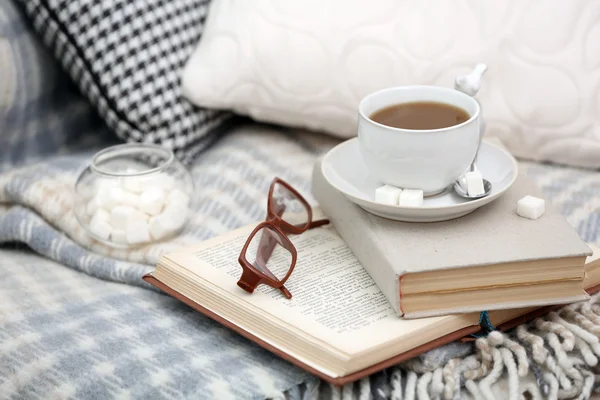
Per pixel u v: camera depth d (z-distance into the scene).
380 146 0.93
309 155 1.20
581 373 0.91
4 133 1.20
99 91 1.17
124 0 1.15
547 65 1.10
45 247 1.08
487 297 0.90
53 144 1.25
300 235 1.00
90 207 1.05
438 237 0.92
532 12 1.10
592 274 0.94
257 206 1.11
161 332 0.95
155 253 1.04
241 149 1.20
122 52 1.15
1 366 0.94
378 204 0.92
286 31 1.16
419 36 1.13
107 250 1.06
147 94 1.16
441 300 0.90
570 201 1.08
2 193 1.13
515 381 0.89
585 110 1.10
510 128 1.13
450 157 0.93
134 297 1.01
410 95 0.98
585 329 0.92
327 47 1.15
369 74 1.14
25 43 1.18
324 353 0.86
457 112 0.96
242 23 1.17
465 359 0.91
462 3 1.12
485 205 0.96
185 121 1.19
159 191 1.05
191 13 1.21
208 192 1.13
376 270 0.92
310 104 1.18
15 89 1.18
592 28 1.09
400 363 0.91
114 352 0.93
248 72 1.18
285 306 0.90
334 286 0.93
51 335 0.95
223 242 0.99
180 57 1.19
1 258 1.10
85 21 1.14
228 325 0.91
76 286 1.04
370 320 0.89
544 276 0.91
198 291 0.94
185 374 0.90
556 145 1.13
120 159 1.10
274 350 0.89
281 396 0.88
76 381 0.91
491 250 0.90
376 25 1.14
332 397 0.89
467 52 1.12
